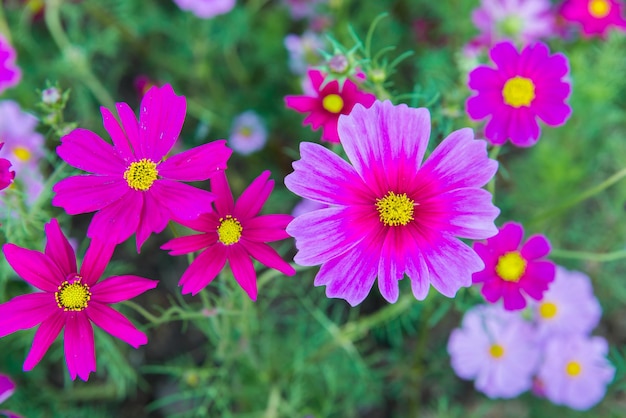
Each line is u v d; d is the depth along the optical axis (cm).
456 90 49
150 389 65
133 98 74
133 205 34
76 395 61
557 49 63
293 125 69
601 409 60
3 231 42
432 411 64
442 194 34
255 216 37
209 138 70
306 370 56
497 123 40
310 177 34
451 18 66
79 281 35
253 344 58
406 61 69
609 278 63
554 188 62
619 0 59
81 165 34
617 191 62
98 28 75
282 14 72
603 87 58
